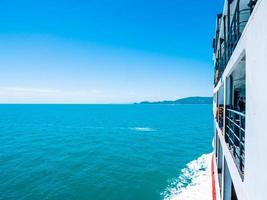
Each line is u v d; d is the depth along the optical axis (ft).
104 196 72.95
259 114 13.82
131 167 102.37
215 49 61.82
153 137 188.34
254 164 14.76
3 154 131.44
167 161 111.24
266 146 12.47
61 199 70.95
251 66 15.89
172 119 363.15
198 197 66.54
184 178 84.94
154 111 625.41
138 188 78.02
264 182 12.73
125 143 163.32
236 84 43.19
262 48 13.28
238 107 37.45
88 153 132.57
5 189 78.43
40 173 95.14
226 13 37.04
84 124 296.92
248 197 16.28
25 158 121.49
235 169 21.52
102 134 209.46
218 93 53.16
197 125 273.75
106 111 644.69
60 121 344.08
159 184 80.74
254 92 15.03
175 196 69.62
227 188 33.94
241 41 20.07
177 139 176.86
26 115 483.10
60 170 99.35
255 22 14.84
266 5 12.53
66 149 145.28
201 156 119.55
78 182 84.28
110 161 113.50
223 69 39.42
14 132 228.84
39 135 207.51
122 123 305.12
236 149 26.16
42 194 74.33
